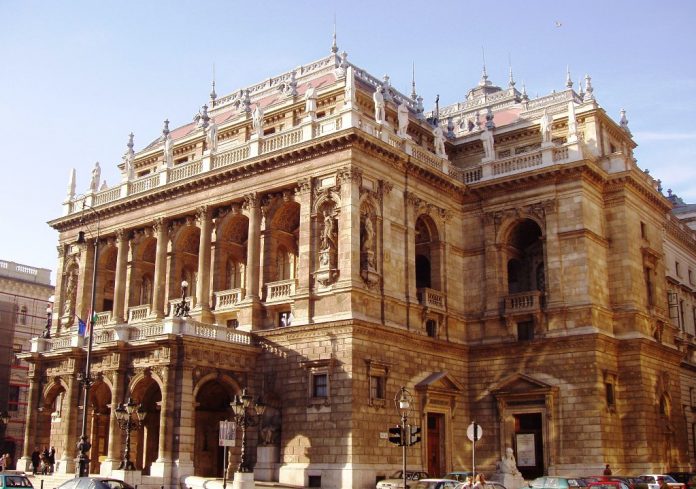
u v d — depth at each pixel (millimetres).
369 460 52000
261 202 61125
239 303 59500
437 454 59219
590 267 60344
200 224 64062
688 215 105250
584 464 56625
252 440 55812
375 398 53562
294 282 57500
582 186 61375
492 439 61219
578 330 59125
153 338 53156
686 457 65312
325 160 57125
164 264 66188
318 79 74562
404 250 59656
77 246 74250
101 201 73188
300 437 53688
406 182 60938
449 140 74062
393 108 68812
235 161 62906
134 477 49312
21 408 103500
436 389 58500
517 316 61812
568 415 58188
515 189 64375
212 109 83375
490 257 64625
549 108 76062
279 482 53625
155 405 59281
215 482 47875
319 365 53500
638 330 61156
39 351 64312
